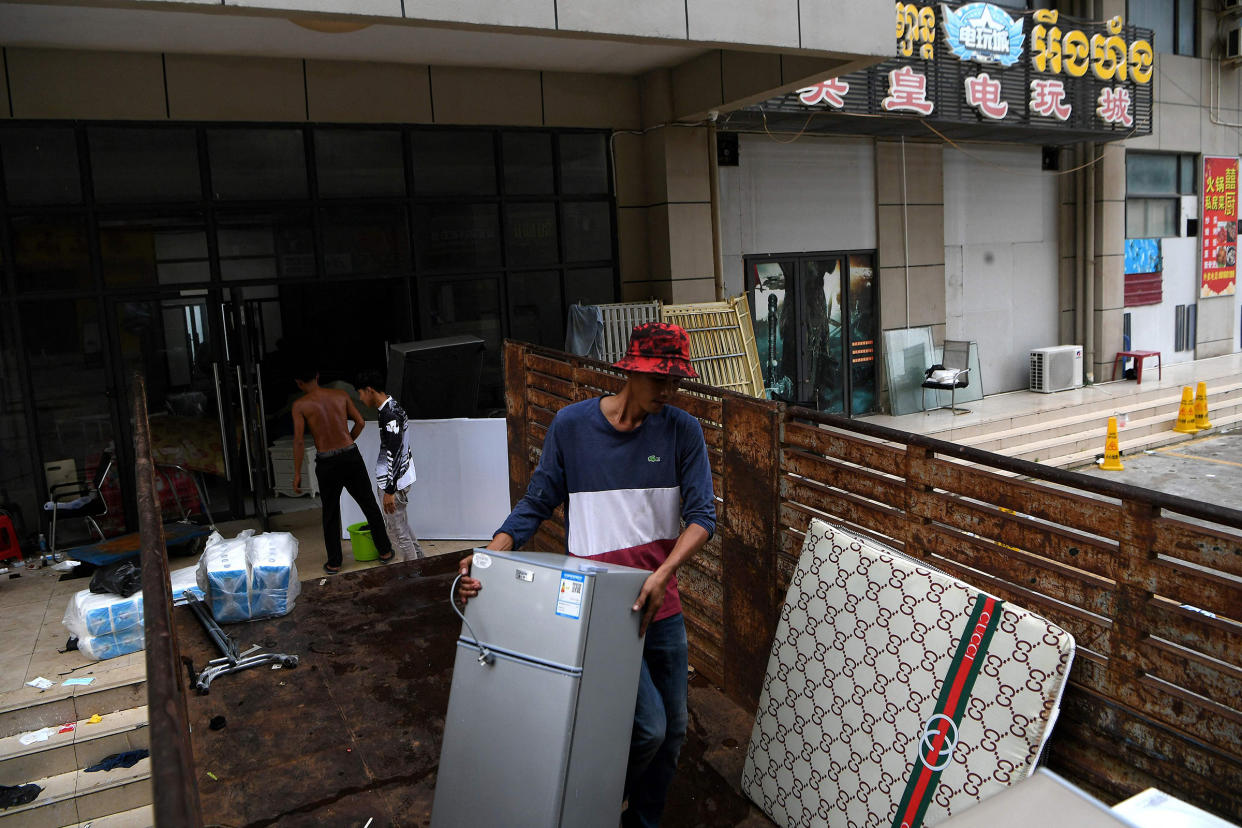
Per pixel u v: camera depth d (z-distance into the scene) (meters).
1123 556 2.41
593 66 9.20
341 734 3.87
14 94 7.10
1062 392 14.32
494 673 2.42
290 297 8.84
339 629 5.08
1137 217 15.80
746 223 11.33
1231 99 16.81
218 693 4.31
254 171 8.08
